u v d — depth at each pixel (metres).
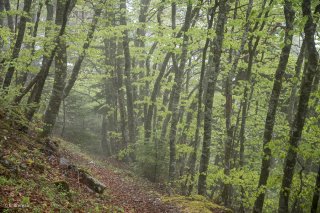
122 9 21.20
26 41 15.16
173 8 19.47
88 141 28.95
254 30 13.88
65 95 18.31
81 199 9.77
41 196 8.19
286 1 8.92
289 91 19.56
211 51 16.95
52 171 10.83
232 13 17.05
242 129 15.63
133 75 26.56
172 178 17.06
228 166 14.12
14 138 11.23
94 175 15.10
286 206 8.80
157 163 20.06
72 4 15.27
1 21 19.36
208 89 13.33
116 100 27.44
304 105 8.41
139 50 21.52
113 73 26.91
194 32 14.11
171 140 17.20
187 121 23.22
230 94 14.37
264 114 20.88
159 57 19.39
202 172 13.30
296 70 14.87
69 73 31.22
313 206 8.05
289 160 8.76
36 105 12.30
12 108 11.62
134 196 13.77
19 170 8.91
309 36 8.02
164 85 21.86
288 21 9.71
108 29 18.03
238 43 14.93
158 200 13.74
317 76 13.80
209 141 13.36
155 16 29.06
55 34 14.09
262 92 21.44
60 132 28.50
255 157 19.11
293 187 12.05
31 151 11.29
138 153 20.73
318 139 11.34
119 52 25.84
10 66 12.21
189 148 19.14
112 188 13.86
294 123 9.71
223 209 10.66
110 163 22.64
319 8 8.36
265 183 10.93
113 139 29.33
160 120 25.70
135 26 18.83
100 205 10.05
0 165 8.39
